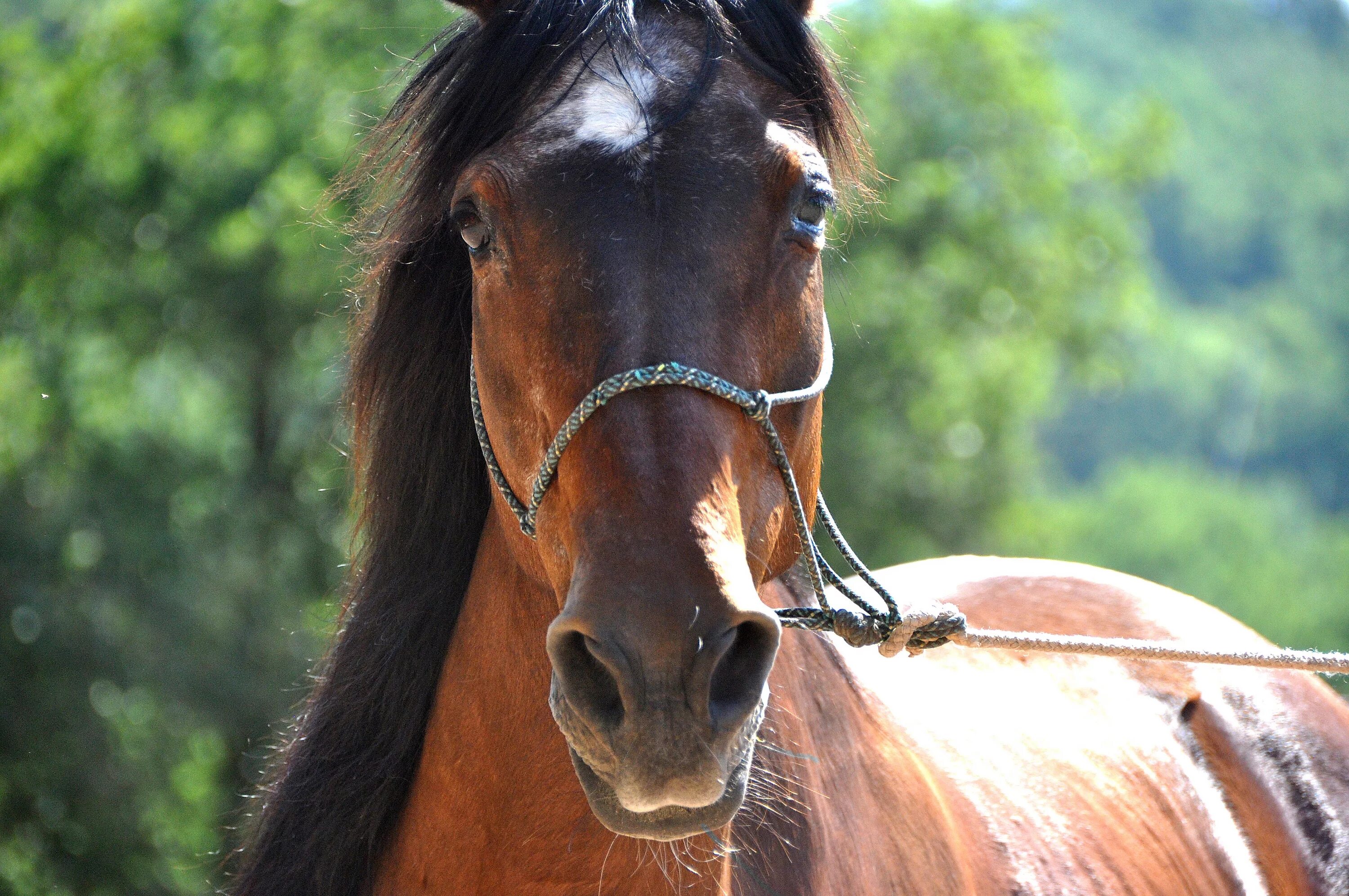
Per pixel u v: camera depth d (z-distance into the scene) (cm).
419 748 336
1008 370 2688
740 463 271
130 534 1736
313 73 1997
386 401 340
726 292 271
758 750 328
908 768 397
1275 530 9450
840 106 323
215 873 398
